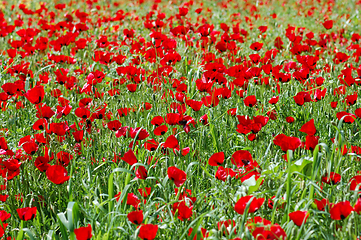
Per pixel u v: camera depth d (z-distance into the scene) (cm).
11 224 287
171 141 314
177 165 332
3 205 307
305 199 263
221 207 277
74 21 1085
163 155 351
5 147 327
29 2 1357
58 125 341
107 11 1212
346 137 367
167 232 270
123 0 1462
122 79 509
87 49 724
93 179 326
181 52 674
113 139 371
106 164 356
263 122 347
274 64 652
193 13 1255
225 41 667
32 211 263
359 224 255
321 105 452
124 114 404
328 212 254
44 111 375
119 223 279
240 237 226
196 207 285
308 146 309
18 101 477
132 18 1002
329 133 385
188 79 516
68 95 539
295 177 313
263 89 480
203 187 332
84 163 355
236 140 400
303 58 522
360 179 270
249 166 296
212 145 399
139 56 597
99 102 469
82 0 1401
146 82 506
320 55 668
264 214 272
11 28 779
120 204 288
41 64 638
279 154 364
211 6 1377
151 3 1426
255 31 953
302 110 439
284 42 827
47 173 279
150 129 398
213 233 246
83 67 620
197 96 479
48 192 317
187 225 262
